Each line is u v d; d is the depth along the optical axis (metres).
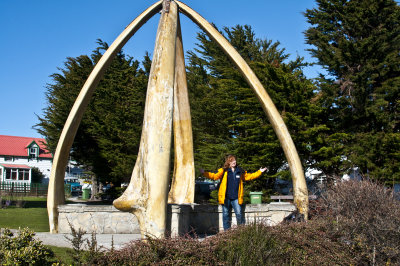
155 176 6.38
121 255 4.39
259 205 9.23
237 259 4.75
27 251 4.29
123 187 20.05
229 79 18.42
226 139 18.81
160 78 6.83
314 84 17.17
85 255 4.46
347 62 16.45
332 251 5.50
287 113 14.43
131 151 20.09
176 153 10.31
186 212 8.32
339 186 7.12
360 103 15.30
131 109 20.34
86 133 20.84
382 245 5.55
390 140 14.00
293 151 9.02
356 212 6.37
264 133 15.62
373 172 13.82
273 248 5.19
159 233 6.30
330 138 14.76
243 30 22.72
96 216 9.41
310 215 8.43
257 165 15.40
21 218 12.71
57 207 9.38
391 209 6.04
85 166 25.08
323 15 18.53
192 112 18.94
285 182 19.41
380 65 16.03
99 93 21.91
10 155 48.53
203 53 22.41
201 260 4.45
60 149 9.37
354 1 17.92
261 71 17.30
